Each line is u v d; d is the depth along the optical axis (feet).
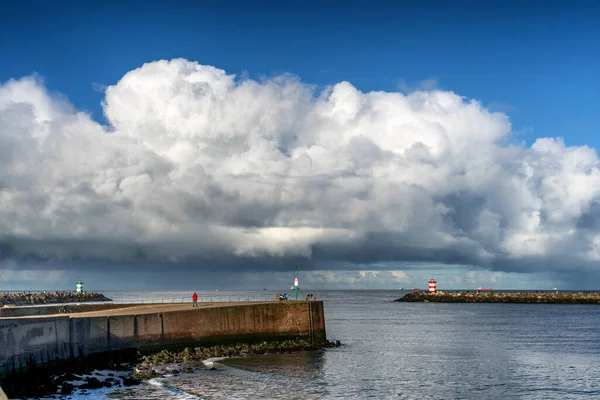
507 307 589.32
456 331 315.58
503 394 150.30
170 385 145.48
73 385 137.18
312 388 150.10
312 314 216.54
